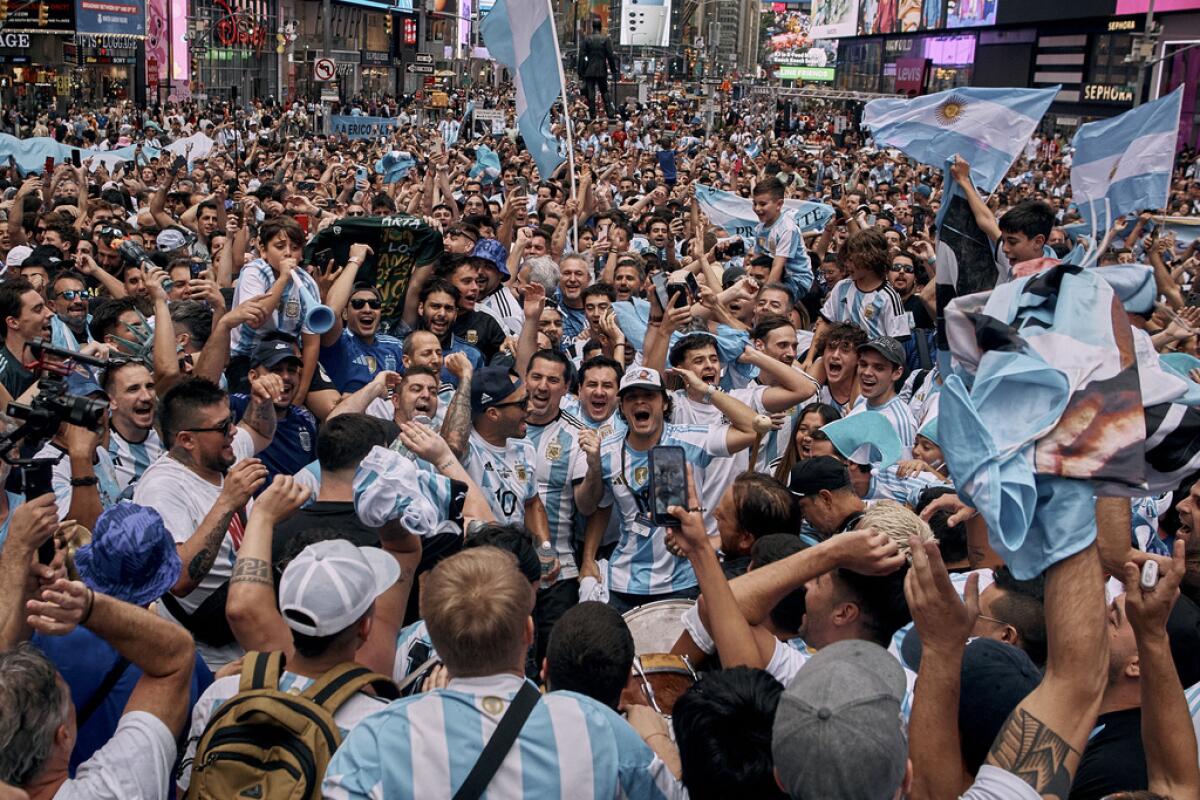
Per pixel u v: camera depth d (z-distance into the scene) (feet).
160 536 11.08
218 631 13.50
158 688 9.86
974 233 23.24
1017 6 172.65
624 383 17.48
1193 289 35.86
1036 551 7.69
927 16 211.82
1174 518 17.83
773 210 32.83
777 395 19.24
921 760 8.40
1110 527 8.73
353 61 249.96
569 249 37.70
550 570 16.92
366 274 24.06
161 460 15.14
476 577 9.11
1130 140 27.17
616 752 8.85
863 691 7.94
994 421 7.76
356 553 10.12
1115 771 9.82
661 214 40.83
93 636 10.82
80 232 33.86
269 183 48.34
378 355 22.67
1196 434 8.17
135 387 17.25
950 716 8.41
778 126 180.65
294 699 9.34
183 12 177.88
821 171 91.61
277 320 19.35
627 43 362.53
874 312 27.12
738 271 33.32
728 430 17.74
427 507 11.45
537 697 8.93
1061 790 7.58
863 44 261.24
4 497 13.79
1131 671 10.16
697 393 20.01
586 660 10.10
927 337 27.89
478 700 8.83
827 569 10.82
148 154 72.74
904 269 28.94
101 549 10.85
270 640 11.12
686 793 9.41
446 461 14.16
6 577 9.61
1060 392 7.61
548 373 18.37
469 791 8.48
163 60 174.91
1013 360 7.77
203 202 37.55
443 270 24.44
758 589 10.85
